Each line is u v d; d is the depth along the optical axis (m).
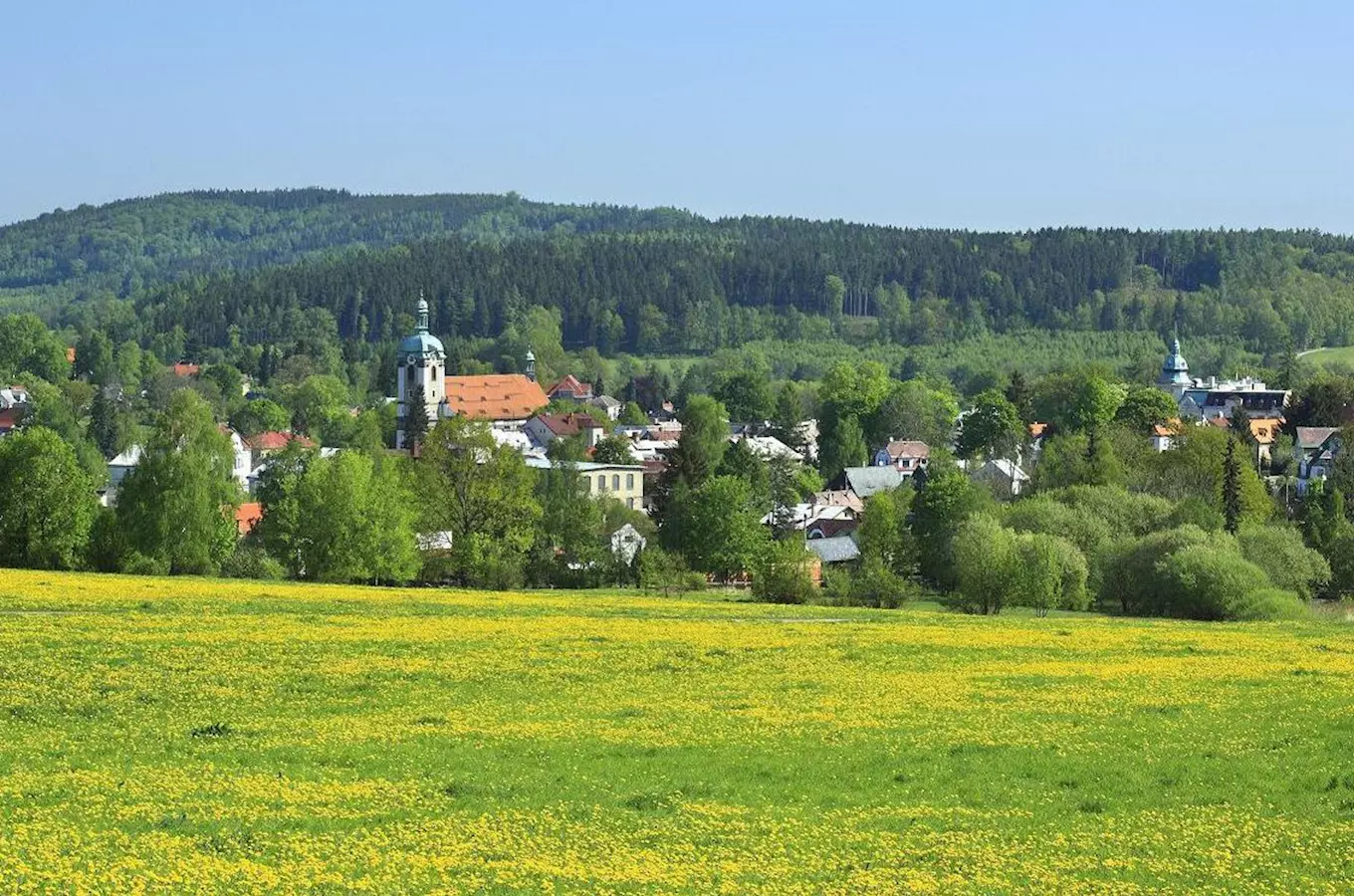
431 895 34.12
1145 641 80.06
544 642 73.75
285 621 78.69
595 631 78.44
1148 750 52.00
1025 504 143.62
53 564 116.19
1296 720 57.31
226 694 58.69
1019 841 40.84
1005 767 49.44
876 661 70.75
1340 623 96.31
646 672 66.38
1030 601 115.25
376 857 36.81
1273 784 47.69
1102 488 153.38
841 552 165.88
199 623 76.31
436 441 132.88
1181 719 57.34
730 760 49.59
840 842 40.22
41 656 64.38
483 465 131.12
